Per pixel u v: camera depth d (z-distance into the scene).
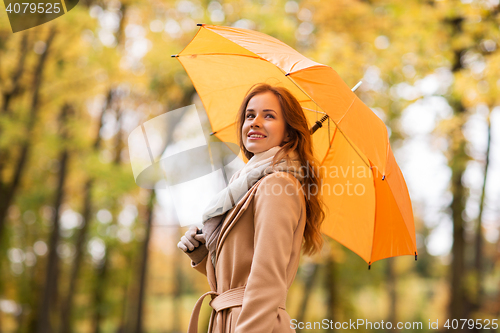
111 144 11.45
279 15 7.91
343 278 14.57
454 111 7.53
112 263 14.09
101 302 14.20
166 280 29.39
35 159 11.12
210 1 8.39
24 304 14.98
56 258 11.84
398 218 2.18
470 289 10.42
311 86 1.73
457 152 8.01
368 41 7.89
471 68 6.92
